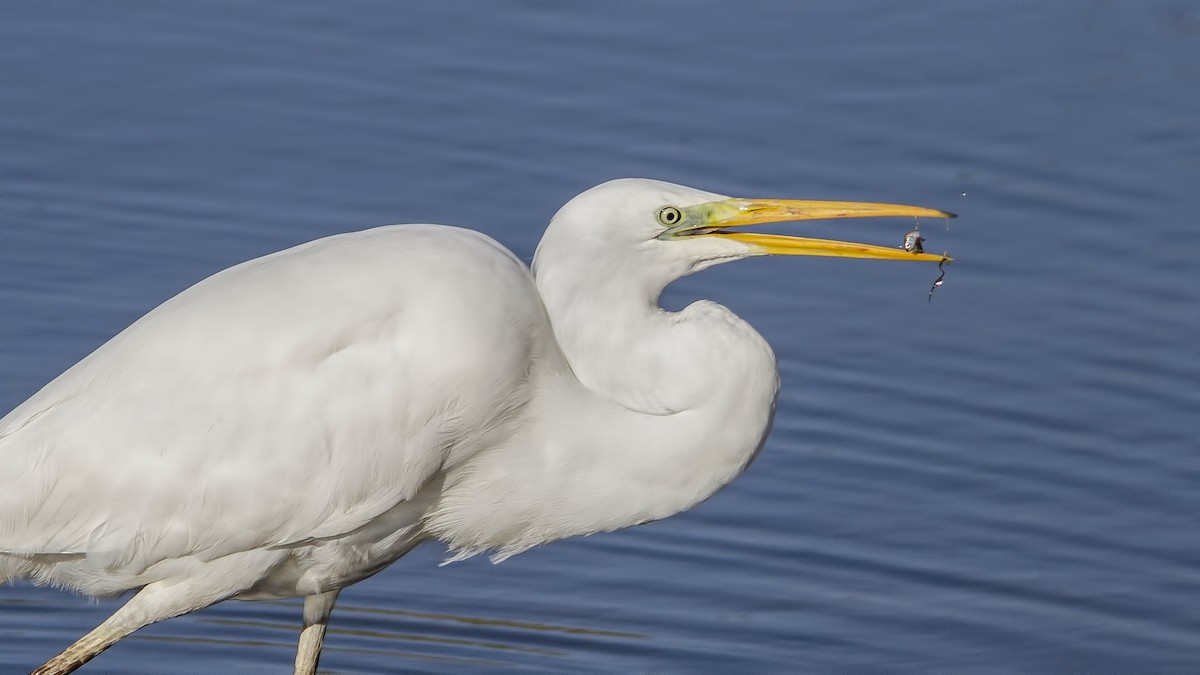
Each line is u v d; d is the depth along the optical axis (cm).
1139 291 1512
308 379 930
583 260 941
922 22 1817
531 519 991
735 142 1655
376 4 1803
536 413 968
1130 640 1214
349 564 991
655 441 951
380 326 938
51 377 1409
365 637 1209
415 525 999
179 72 1705
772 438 1387
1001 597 1249
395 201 1582
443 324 938
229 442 930
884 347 1459
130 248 1538
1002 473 1350
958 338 1466
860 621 1231
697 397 938
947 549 1292
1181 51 1789
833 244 952
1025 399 1412
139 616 974
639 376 944
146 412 936
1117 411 1401
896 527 1311
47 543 955
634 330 944
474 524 998
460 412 947
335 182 1598
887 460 1364
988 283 1523
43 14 1761
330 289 941
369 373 934
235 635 1210
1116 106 1716
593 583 1268
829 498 1337
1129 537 1297
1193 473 1345
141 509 938
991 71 1756
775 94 1709
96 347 1441
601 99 1694
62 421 946
